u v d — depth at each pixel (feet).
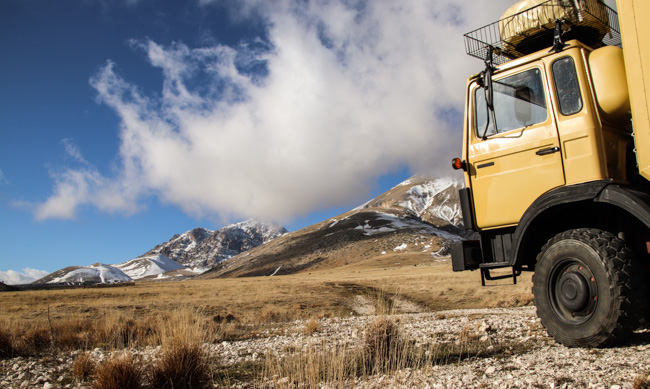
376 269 571.69
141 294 164.14
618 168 16.29
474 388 12.43
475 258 19.95
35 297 150.82
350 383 14.32
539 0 18.35
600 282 15.01
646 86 14.28
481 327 26.07
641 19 14.43
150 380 17.02
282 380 15.11
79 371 20.57
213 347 29.35
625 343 15.76
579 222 17.99
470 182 19.70
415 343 22.81
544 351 16.40
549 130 17.16
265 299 130.93
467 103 20.26
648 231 15.47
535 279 17.10
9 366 24.93
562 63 17.15
